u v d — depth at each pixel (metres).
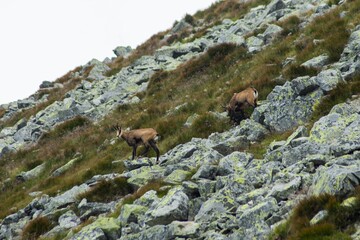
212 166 54.16
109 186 66.75
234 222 39.25
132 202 57.06
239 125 71.50
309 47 81.12
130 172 67.81
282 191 40.03
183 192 48.31
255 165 51.00
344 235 31.62
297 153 47.28
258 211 38.16
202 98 93.38
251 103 70.12
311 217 35.16
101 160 84.69
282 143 54.19
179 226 41.53
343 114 52.53
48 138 119.62
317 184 38.00
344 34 76.88
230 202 43.44
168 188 55.97
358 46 69.31
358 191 34.62
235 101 72.25
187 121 83.25
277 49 91.56
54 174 94.12
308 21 98.31
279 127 63.22
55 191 81.56
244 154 54.25
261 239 35.53
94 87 148.25
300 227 34.06
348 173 35.62
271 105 65.69
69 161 98.88
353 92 59.25
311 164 43.69
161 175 62.72
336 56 72.62
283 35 100.62
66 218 63.19
